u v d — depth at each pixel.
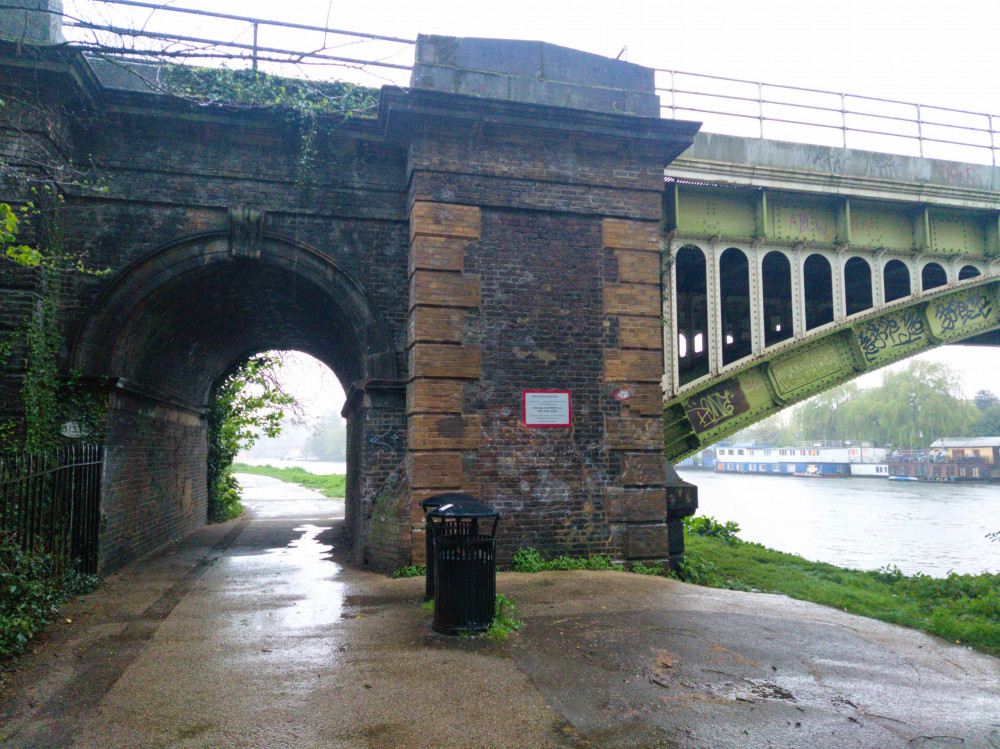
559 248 9.55
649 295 9.81
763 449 87.62
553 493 9.12
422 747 3.87
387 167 9.69
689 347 15.60
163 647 5.61
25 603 6.03
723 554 13.96
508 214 9.42
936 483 66.75
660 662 5.34
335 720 4.20
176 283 9.12
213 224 9.09
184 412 13.72
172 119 8.92
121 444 9.38
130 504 9.86
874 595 9.38
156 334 10.02
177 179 9.02
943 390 74.12
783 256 13.77
